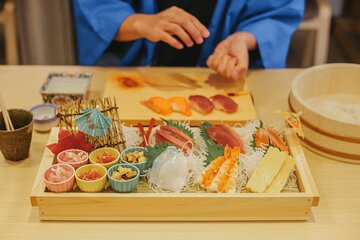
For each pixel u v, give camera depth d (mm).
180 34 1641
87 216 1173
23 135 1312
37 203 1149
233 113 1530
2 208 1211
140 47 2055
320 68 1579
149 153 1252
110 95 1614
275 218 1190
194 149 1327
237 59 1705
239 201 1158
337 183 1320
